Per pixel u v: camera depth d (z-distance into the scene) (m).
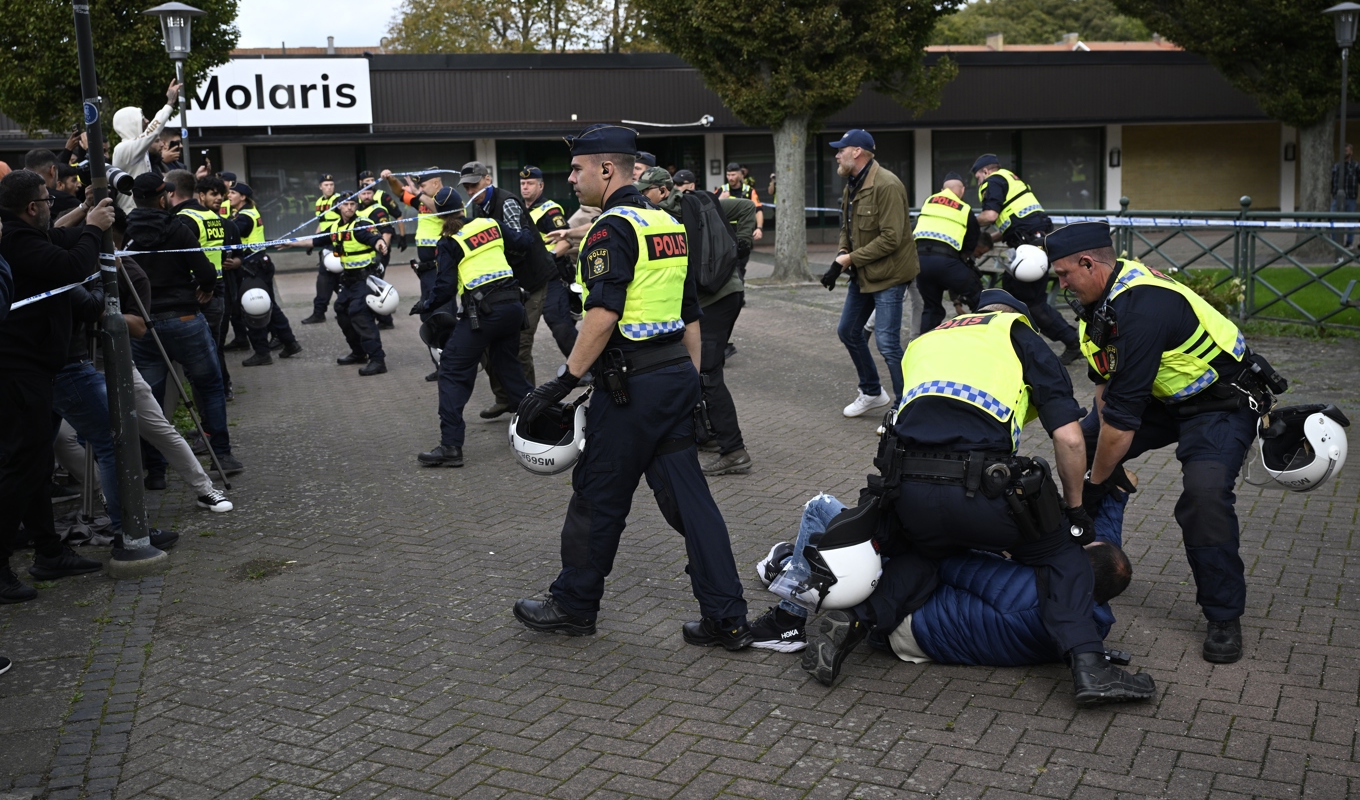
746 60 17.28
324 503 6.54
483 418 8.77
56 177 6.68
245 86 21.36
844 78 17.11
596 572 4.37
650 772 3.43
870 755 3.48
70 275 4.92
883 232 7.57
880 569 3.91
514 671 4.18
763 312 14.52
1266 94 18.59
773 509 6.12
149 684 4.16
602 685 4.04
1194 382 4.10
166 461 7.08
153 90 15.97
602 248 4.07
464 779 3.42
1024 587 3.92
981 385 3.84
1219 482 4.00
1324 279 11.27
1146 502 5.95
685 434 4.26
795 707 3.82
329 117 21.94
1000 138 26.94
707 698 3.91
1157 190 27.84
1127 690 3.66
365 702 3.96
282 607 4.90
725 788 3.32
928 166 26.69
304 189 23.94
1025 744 3.51
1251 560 5.00
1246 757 3.38
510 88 23.03
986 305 4.17
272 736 3.73
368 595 5.02
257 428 8.72
